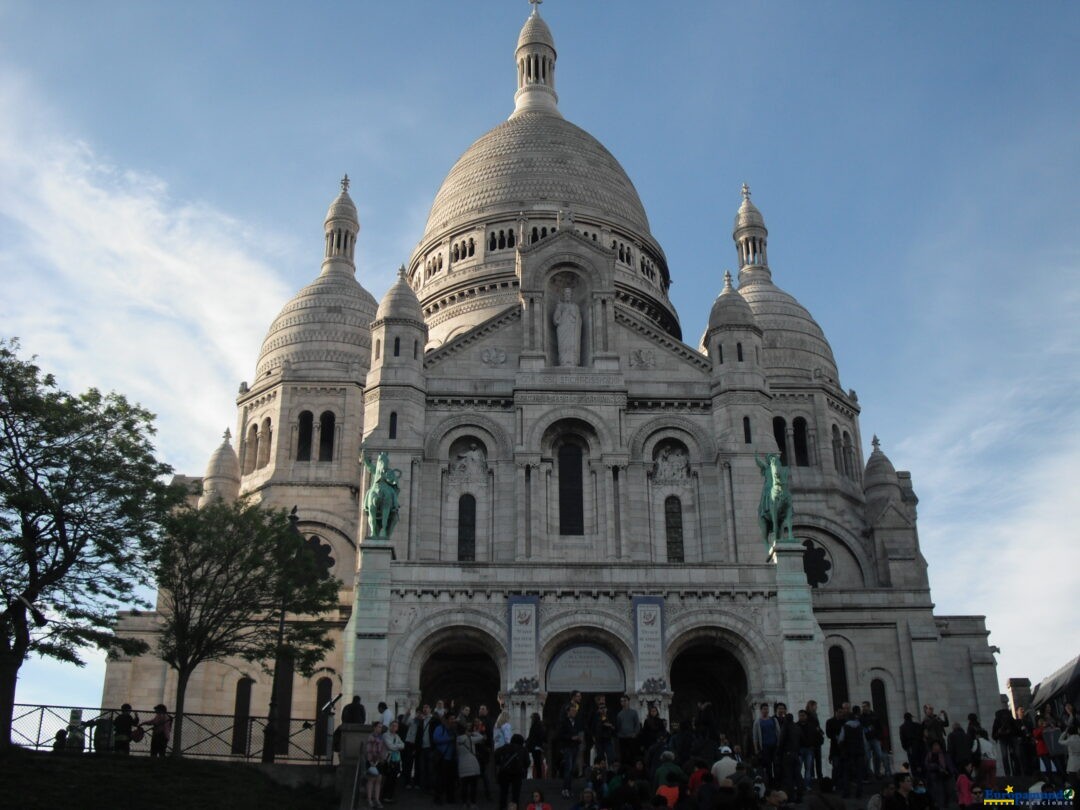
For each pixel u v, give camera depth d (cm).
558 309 6638
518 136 9325
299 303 8162
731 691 5762
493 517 6156
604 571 5438
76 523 4638
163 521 4853
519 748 3594
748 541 6084
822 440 7900
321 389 7706
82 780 3772
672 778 3183
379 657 5209
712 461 6344
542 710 5222
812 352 8219
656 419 6406
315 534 7331
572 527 6181
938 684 6712
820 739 3975
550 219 8625
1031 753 4328
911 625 6844
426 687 5956
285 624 5516
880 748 4253
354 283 8419
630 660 5300
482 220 8675
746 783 2834
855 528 7688
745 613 5406
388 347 6388
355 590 5394
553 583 5388
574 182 8881
